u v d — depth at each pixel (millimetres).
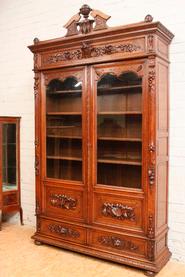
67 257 2797
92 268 2586
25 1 3680
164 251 2676
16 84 3820
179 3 2721
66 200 2895
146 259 2482
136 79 2537
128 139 2641
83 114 2771
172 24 2752
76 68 2777
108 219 2666
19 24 3746
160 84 2512
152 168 2430
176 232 2775
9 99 3891
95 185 2725
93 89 2701
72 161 2912
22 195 3795
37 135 3047
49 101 3023
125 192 2566
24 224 3746
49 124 3043
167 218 2771
